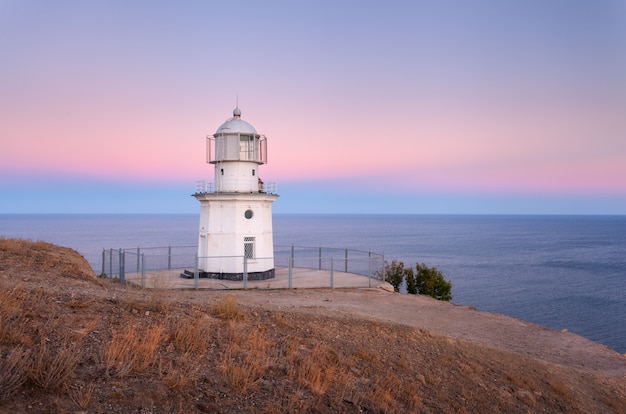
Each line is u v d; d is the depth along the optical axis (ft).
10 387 20.80
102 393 22.71
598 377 45.57
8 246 57.11
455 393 34.47
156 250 256.32
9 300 29.84
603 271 293.43
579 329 153.69
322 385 28.89
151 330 30.68
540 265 319.47
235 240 91.04
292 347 33.78
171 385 24.79
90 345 27.30
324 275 94.84
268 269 92.94
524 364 43.65
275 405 25.30
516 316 168.25
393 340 42.37
